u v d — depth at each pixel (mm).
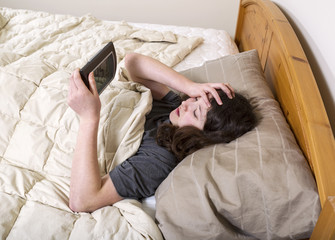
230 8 2451
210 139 978
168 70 1206
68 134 1029
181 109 1087
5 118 1050
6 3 2719
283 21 1232
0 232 801
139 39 1783
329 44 948
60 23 1892
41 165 986
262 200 792
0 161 994
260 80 1209
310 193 750
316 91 890
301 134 957
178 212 835
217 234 802
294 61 989
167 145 1011
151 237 814
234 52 1805
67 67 1418
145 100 1108
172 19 2576
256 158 842
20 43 1684
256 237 828
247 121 979
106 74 1009
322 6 1025
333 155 751
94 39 1704
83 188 863
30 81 1150
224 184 829
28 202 887
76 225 837
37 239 803
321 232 682
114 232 822
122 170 917
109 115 1083
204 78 1296
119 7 2598
